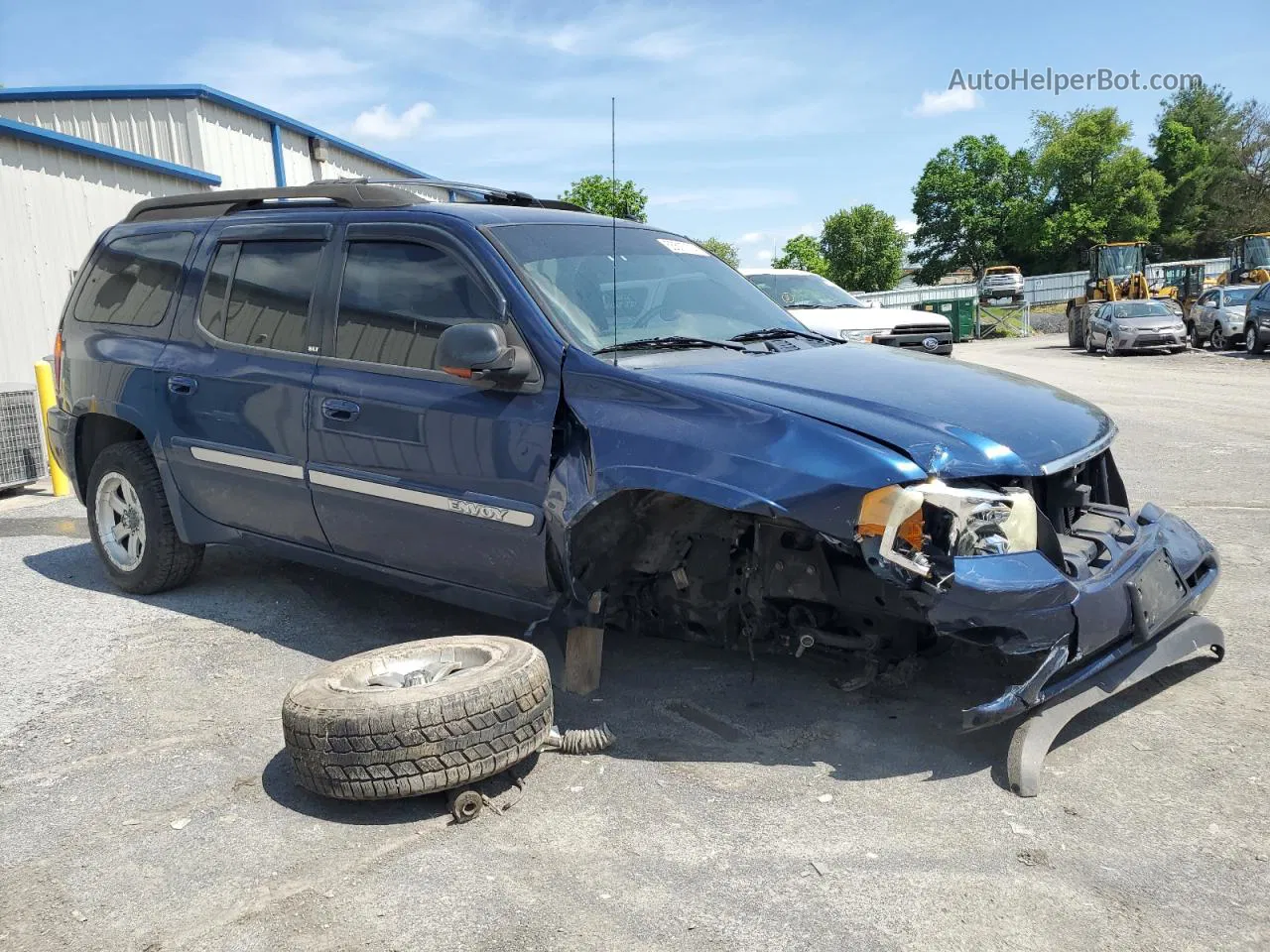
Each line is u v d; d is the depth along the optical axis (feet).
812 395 11.32
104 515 18.16
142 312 17.37
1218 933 8.09
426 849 9.68
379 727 9.90
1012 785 10.40
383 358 13.73
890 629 11.96
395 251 14.01
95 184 42.73
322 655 14.83
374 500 13.66
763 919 8.43
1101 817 9.87
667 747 11.69
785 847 9.53
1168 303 86.99
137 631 16.06
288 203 16.10
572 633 13.15
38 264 39.96
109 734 12.42
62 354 18.65
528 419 12.10
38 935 8.49
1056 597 10.28
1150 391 50.93
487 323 12.40
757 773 11.02
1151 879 8.86
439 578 13.55
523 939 8.25
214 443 15.72
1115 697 12.66
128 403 16.98
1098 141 217.97
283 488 14.85
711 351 13.05
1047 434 11.43
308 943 8.29
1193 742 11.37
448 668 11.37
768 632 12.68
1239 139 233.55
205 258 16.55
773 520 11.74
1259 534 20.03
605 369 11.78
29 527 24.07
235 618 16.55
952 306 125.08
